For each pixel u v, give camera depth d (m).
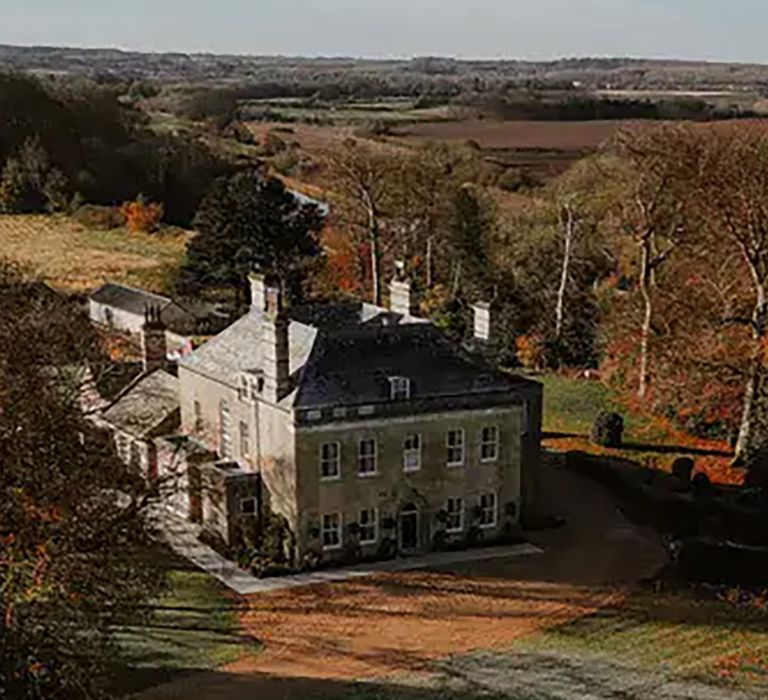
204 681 40.19
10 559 31.72
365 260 103.44
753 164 67.56
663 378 73.44
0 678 32.25
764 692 39.75
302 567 50.66
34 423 33.59
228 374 54.91
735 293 71.44
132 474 40.84
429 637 44.38
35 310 41.88
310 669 41.38
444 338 54.88
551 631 44.97
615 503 60.94
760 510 54.53
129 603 38.25
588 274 95.31
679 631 45.03
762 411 66.56
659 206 78.50
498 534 54.91
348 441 50.69
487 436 53.75
